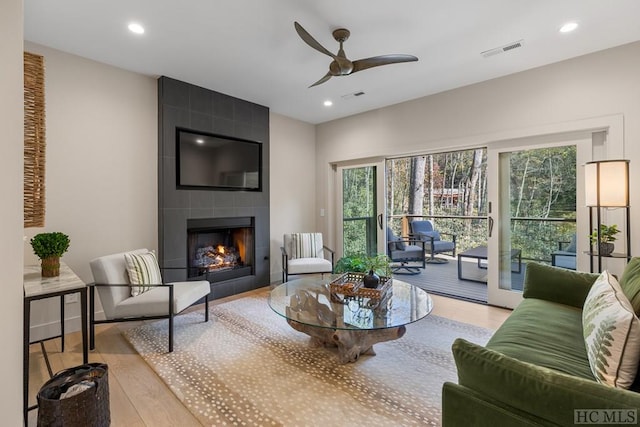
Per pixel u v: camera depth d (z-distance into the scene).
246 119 4.17
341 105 4.36
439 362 2.25
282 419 1.65
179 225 3.50
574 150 2.98
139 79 3.29
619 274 2.73
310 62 3.04
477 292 4.11
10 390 1.20
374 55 2.88
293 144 5.04
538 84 3.11
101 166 3.03
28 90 1.90
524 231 3.32
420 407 1.74
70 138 2.84
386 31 2.48
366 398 1.83
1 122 1.18
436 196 7.58
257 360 2.29
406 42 2.65
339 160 5.02
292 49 2.77
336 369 2.15
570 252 3.03
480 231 6.33
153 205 3.40
